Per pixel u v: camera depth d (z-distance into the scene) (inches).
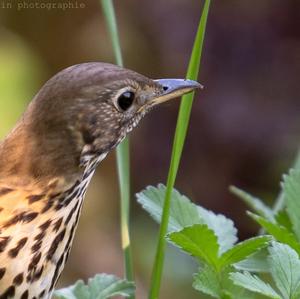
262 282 227.9
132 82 270.5
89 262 535.8
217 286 235.3
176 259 501.0
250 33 536.4
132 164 550.6
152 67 580.7
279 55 536.4
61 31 562.3
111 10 276.8
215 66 537.3
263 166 539.5
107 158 551.8
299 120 534.9
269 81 536.4
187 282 495.8
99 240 542.3
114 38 276.2
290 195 256.5
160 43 556.4
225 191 545.0
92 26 563.2
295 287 228.7
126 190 270.7
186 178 548.1
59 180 264.1
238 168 541.3
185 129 250.8
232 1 539.2
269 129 534.0
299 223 254.1
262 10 535.8
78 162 266.4
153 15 554.3
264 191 540.4
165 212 248.5
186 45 552.4
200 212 258.4
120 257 541.0
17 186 261.3
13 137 266.1
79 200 272.1
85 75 265.0
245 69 537.3
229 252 234.1
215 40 537.6
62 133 263.6
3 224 255.4
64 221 267.0
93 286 254.1
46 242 261.7
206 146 541.0
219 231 256.1
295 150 534.9
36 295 261.1
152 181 550.0
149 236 520.4
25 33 560.1
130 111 271.9
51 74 563.2
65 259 270.7
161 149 548.1
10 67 550.9
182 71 558.9
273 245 233.0
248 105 534.9
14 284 255.0
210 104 536.4
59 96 263.0
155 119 549.0
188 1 551.5
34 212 259.8
